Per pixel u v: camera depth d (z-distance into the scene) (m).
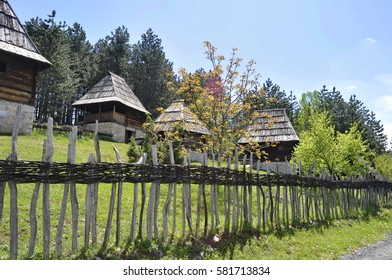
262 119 30.20
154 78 48.53
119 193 6.36
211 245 7.28
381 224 13.88
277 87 49.22
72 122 48.53
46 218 5.37
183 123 15.66
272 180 10.00
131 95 32.56
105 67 46.62
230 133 14.98
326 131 20.30
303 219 11.19
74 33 52.34
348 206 14.68
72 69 46.38
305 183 11.52
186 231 7.62
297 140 28.42
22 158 12.56
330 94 52.16
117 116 29.14
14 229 5.11
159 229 7.72
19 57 18.45
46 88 40.25
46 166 5.41
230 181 8.50
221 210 10.51
